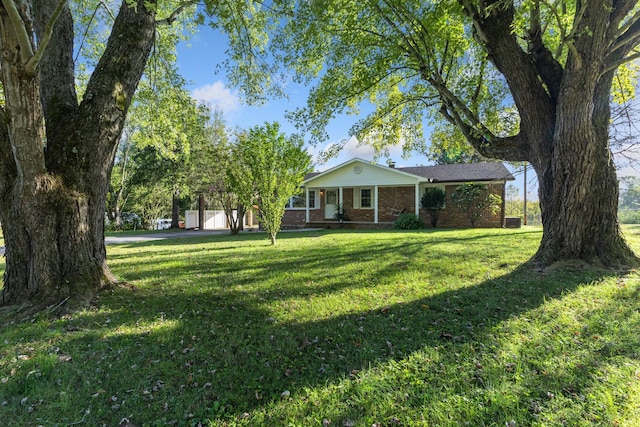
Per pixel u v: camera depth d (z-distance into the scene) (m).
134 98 7.46
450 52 7.54
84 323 3.24
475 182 15.77
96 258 4.14
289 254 7.61
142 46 4.31
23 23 2.88
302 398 2.03
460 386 2.07
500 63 5.39
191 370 2.40
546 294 3.75
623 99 6.63
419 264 5.77
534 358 2.36
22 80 3.08
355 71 8.04
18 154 3.36
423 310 3.46
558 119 4.88
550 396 1.92
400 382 2.15
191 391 2.14
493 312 3.30
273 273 5.52
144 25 4.30
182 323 3.28
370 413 1.86
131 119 8.70
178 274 5.61
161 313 3.57
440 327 3.00
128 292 4.21
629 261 4.80
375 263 6.04
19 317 3.32
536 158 5.39
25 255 3.66
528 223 24.97
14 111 3.16
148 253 8.76
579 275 4.41
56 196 3.72
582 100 4.57
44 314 3.37
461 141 9.50
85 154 3.92
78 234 3.90
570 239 4.96
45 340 2.85
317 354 2.61
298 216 20.91
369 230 15.59
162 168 21.36
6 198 3.62
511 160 5.95
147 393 2.12
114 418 1.89
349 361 2.47
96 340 2.88
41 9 4.10
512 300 3.62
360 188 19.33
